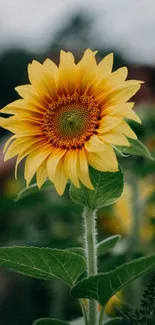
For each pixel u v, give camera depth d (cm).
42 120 73
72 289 67
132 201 133
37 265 68
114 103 71
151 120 125
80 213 144
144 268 64
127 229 137
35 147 72
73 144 70
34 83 74
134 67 163
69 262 67
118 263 108
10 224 169
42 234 163
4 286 161
